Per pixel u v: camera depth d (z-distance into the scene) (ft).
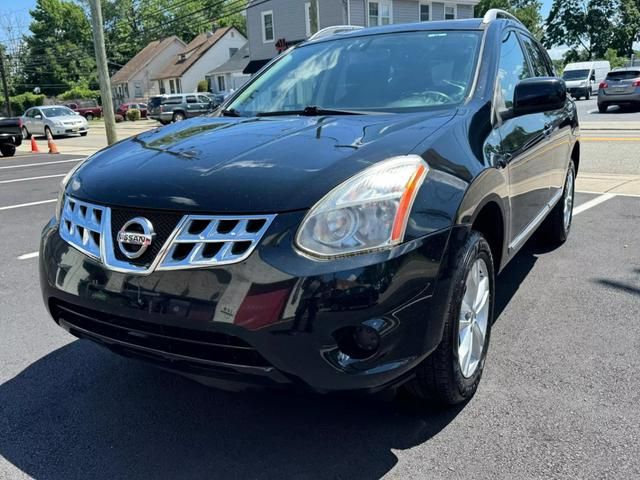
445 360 8.16
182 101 115.65
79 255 8.15
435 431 8.66
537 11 213.66
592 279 14.57
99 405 9.79
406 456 8.14
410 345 7.38
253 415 9.32
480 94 10.43
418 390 8.64
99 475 8.04
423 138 8.40
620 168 29.73
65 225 8.70
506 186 9.81
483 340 9.50
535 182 12.48
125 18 249.55
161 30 228.43
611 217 20.54
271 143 8.66
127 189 8.02
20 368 11.13
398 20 105.60
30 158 56.80
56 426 9.21
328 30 14.69
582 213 21.34
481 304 9.30
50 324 13.21
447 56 11.44
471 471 7.76
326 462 8.12
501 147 9.90
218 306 7.00
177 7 222.28
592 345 11.09
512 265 15.89
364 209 7.15
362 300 6.92
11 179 39.37
